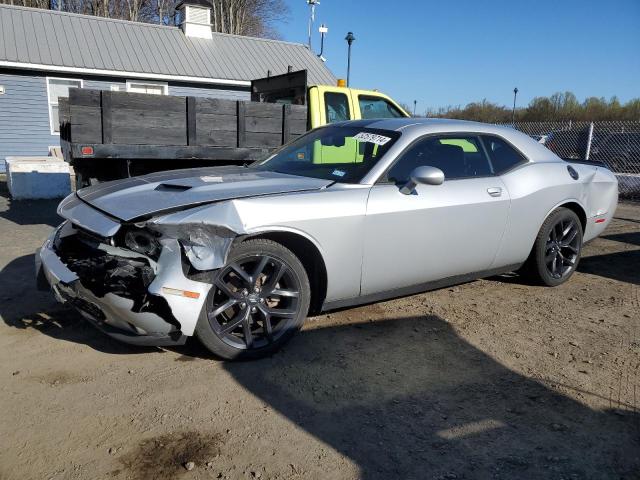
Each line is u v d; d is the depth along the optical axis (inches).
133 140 210.5
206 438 97.4
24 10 644.7
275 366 125.7
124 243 120.2
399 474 89.6
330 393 114.7
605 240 280.7
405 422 104.7
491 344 141.8
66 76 614.2
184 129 221.3
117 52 652.1
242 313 124.0
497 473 90.4
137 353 130.1
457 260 158.2
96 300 114.3
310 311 141.9
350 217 133.0
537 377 124.3
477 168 166.6
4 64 568.4
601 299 180.9
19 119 600.1
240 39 779.4
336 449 95.7
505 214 165.9
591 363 132.1
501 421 105.9
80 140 201.3
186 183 133.0
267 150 243.8
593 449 97.6
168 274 111.0
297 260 128.6
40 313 153.7
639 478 90.0
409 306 167.9
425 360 131.4
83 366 122.9
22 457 90.5
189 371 121.9
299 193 129.8
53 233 141.9
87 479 85.7
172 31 732.7
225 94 710.5
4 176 577.9
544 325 156.2
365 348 136.9
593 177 199.0
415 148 152.5
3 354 128.0
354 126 168.1
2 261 211.9
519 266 181.9
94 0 1401.3
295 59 783.1
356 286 140.3
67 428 99.0
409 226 143.8
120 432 98.3
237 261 121.5
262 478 87.5
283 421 103.7
